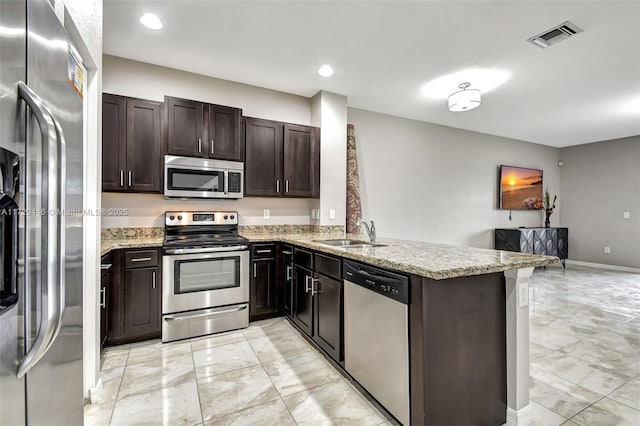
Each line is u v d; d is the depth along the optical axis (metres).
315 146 3.51
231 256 2.86
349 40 2.53
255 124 3.21
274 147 3.30
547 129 5.09
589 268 5.89
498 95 3.64
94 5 1.73
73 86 1.13
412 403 1.46
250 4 2.09
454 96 3.32
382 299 1.66
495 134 5.39
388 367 1.61
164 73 3.01
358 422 1.62
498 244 5.41
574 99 3.76
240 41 2.55
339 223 3.63
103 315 2.30
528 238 5.28
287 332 2.81
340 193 3.64
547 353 2.40
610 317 3.20
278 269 3.13
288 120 3.63
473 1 2.04
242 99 3.38
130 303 2.50
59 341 1.02
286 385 1.95
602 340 2.64
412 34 2.43
